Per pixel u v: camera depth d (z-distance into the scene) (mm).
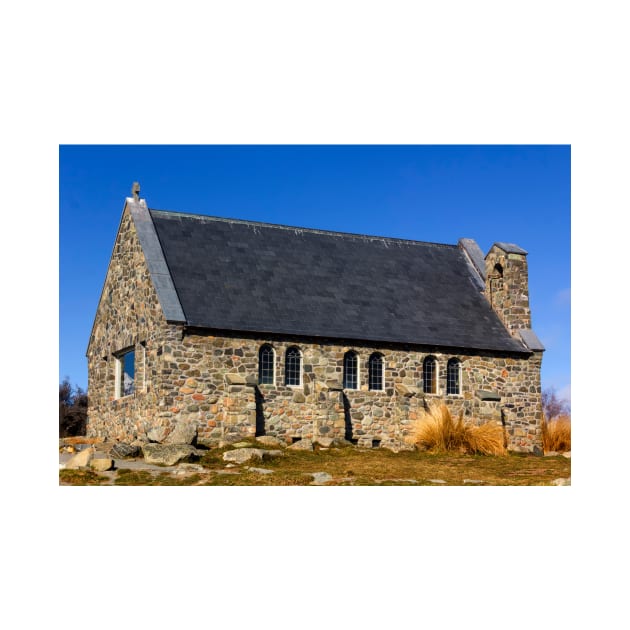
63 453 29141
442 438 32250
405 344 34781
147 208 35312
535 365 37469
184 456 26922
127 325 34469
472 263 41344
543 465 28906
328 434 32281
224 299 32750
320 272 36594
